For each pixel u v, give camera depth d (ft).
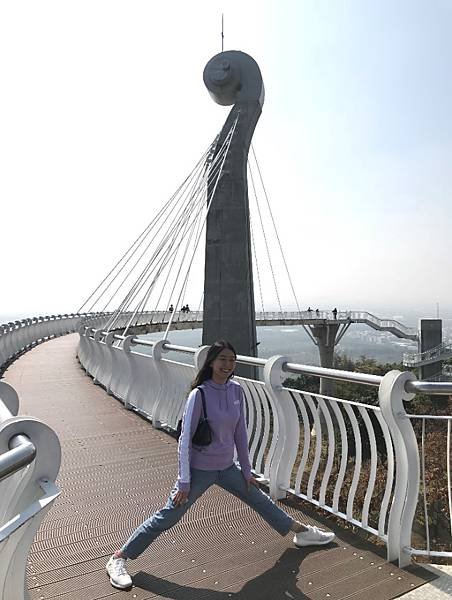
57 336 94.32
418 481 9.84
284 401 13.14
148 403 24.11
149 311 114.11
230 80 72.28
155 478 15.71
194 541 10.94
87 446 19.29
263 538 11.07
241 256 66.13
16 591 6.37
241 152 68.90
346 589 9.04
